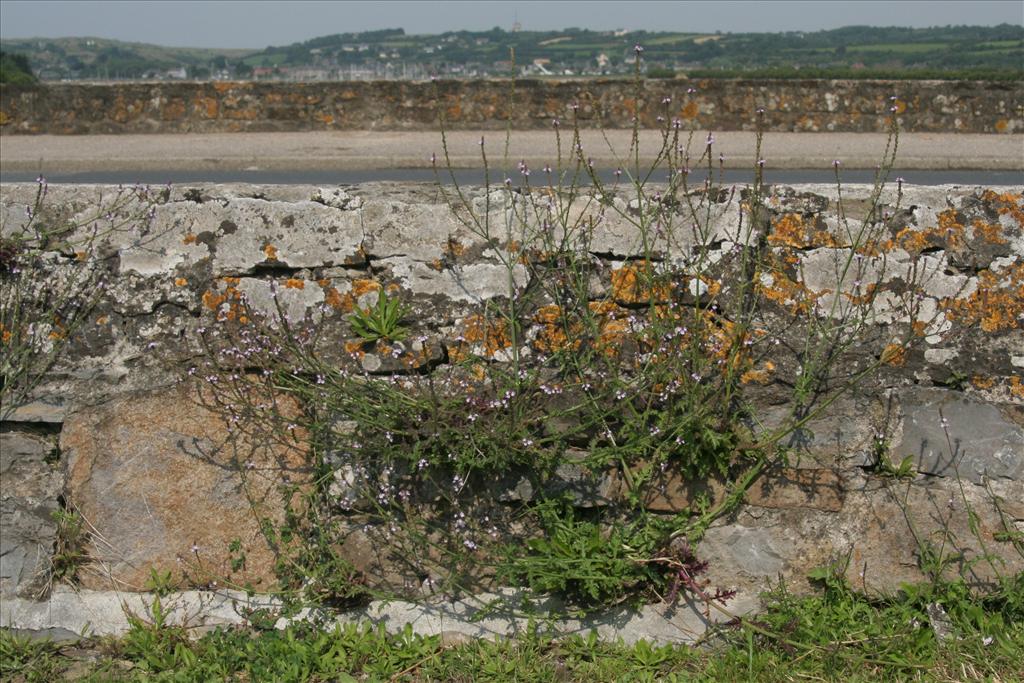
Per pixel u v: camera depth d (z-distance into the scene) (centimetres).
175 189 411
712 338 389
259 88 1374
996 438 386
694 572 386
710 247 396
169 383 396
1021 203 396
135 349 400
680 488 391
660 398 386
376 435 386
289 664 371
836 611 382
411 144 1245
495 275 397
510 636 389
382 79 1369
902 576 389
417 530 393
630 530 388
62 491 402
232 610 397
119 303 403
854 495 388
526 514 394
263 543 400
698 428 380
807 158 1115
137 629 389
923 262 393
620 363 390
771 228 397
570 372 391
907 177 1062
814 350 388
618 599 390
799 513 389
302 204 405
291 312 399
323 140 1302
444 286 399
